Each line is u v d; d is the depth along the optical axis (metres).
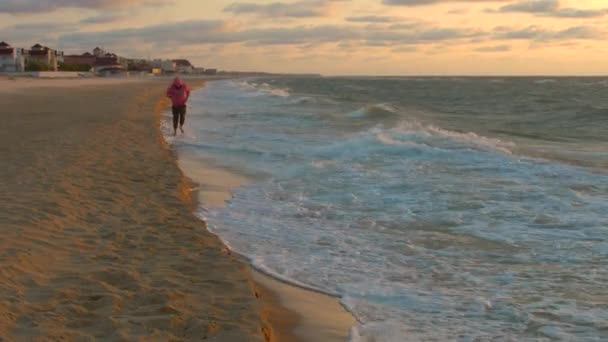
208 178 11.17
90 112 22.31
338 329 4.70
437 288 5.46
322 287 5.56
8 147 12.16
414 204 8.65
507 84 88.81
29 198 7.71
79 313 4.43
